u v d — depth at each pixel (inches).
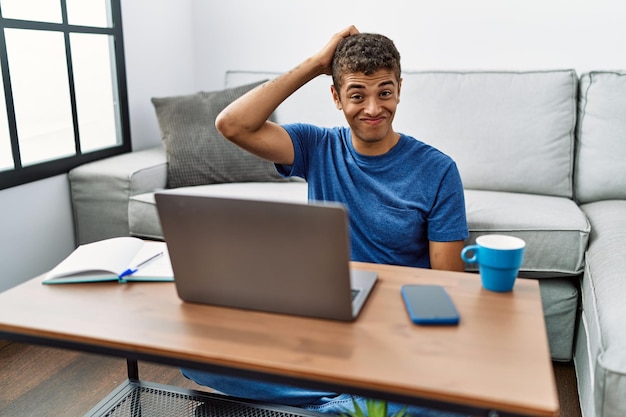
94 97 100.4
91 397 66.8
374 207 53.2
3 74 80.4
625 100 84.0
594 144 85.4
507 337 33.4
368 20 104.9
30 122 87.4
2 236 81.9
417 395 28.8
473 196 81.5
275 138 54.2
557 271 69.8
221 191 89.0
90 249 46.6
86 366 73.8
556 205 77.7
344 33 52.4
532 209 74.9
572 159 87.4
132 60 105.7
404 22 102.7
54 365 74.0
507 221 71.4
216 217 34.9
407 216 52.4
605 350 45.1
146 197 84.8
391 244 53.4
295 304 36.0
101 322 36.1
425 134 91.4
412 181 52.8
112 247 46.5
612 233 68.1
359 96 47.4
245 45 115.0
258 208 33.7
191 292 38.3
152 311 37.6
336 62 49.1
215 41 117.4
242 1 112.8
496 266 38.7
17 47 83.9
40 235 88.4
